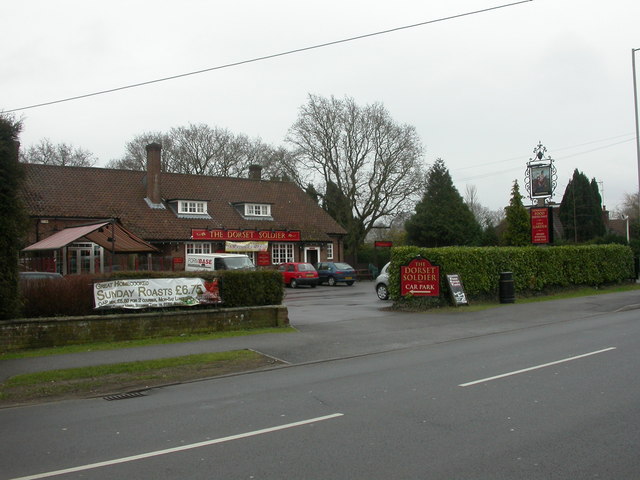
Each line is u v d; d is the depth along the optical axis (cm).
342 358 1145
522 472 493
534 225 2652
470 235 4794
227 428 653
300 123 4647
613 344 1184
